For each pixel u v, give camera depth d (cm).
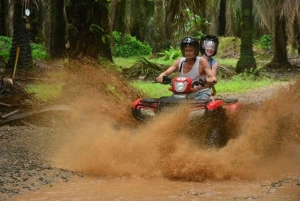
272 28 2692
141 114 718
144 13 3934
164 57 2925
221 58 3603
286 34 2580
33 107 974
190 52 755
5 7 3052
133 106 716
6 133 829
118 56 3366
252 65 2208
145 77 2012
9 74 1463
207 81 733
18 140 776
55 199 495
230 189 543
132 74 2062
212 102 681
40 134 824
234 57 3591
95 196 510
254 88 1766
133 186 554
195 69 757
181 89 712
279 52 2606
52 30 2000
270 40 3788
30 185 540
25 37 1683
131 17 3497
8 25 3014
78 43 1174
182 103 682
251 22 2227
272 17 2527
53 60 1870
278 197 504
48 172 598
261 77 2116
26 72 1521
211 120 680
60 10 1964
